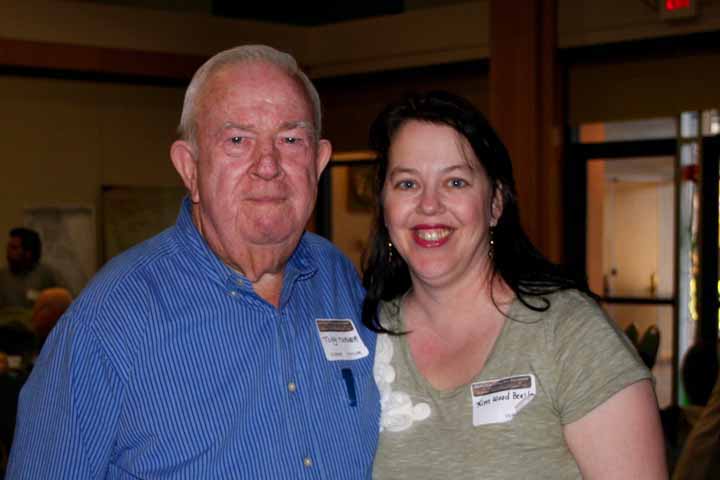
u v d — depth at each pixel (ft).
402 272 6.22
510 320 5.41
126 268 5.32
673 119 18.69
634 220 19.62
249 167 5.26
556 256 19.33
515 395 5.21
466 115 5.52
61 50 20.01
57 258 20.80
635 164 19.58
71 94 20.90
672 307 19.20
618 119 18.97
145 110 21.79
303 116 5.40
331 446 5.55
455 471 5.32
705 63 17.74
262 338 5.42
